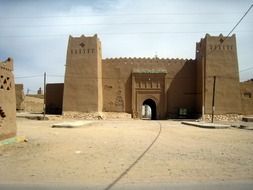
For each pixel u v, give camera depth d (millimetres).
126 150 11641
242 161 9656
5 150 11312
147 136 16984
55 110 41938
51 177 7391
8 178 7266
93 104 38219
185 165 8914
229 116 37375
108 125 26266
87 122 27125
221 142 14734
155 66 41875
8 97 12984
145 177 7445
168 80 41844
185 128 23344
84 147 12305
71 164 8922
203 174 7797
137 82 41438
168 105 41594
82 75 38781
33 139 14766
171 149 12078
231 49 38344
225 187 6613
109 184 6773
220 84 37844
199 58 40281
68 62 39156
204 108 37500
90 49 39000
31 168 8359
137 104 41375
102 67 42000
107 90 41688
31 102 49906
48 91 42312
